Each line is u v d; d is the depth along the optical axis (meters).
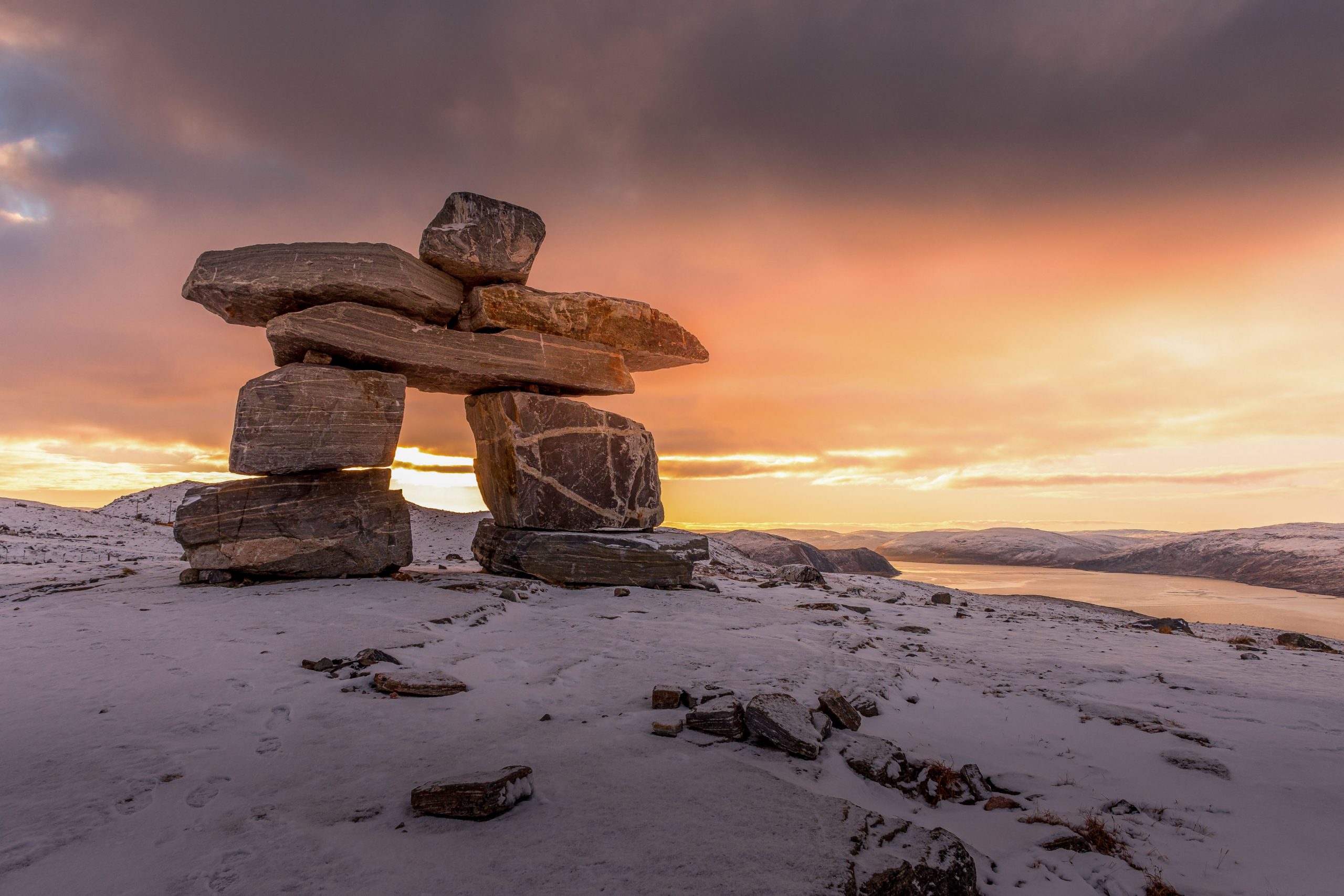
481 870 3.64
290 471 11.73
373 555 12.84
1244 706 7.96
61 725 5.52
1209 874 4.43
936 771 5.68
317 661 7.38
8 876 3.47
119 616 9.29
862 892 3.51
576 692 7.23
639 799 4.59
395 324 12.29
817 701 7.08
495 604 11.16
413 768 5.00
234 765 4.97
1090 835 4.87
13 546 18.47
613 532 14.46
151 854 3.75
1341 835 4.93
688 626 10.41
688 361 15.64
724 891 3.45
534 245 13.48
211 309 12.31
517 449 13.48
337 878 3.54
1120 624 16.19
